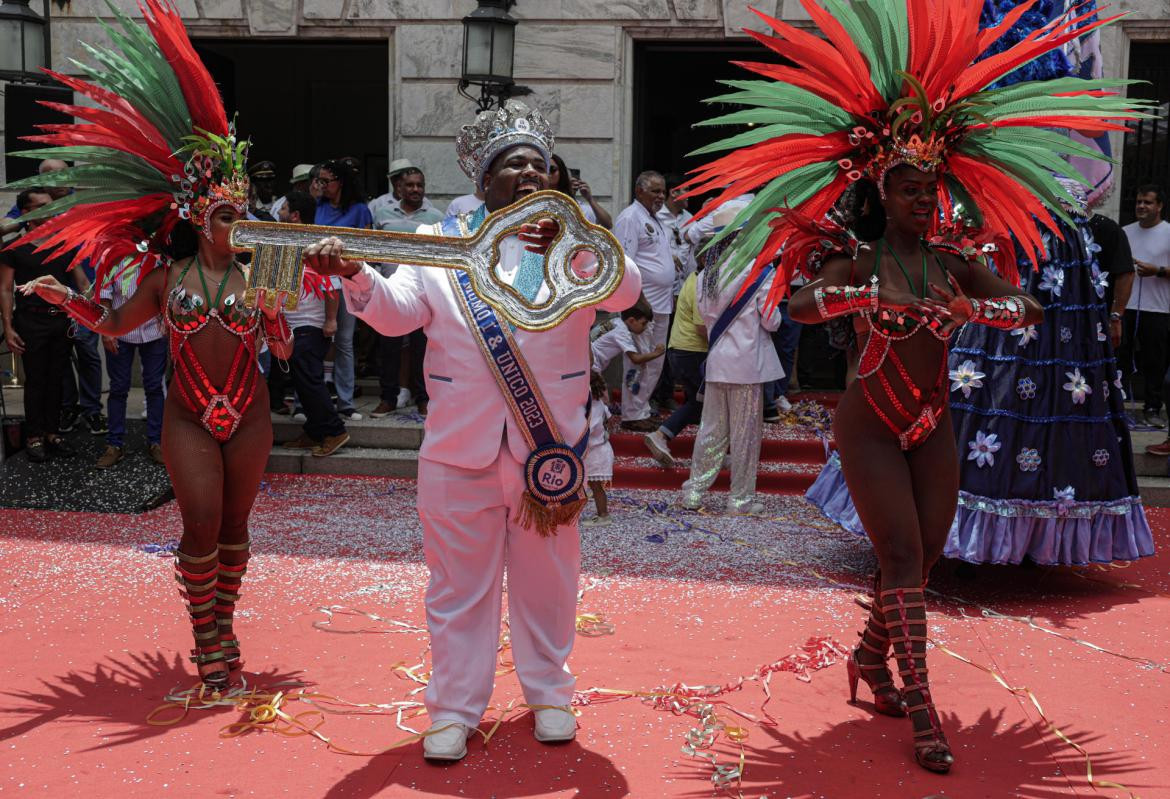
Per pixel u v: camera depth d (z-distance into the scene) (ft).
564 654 12.57
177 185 13.85
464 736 12.01
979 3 11.84
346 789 11.24
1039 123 12.62
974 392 18.39
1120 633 16.58
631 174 34.01
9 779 11.41
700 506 24.45
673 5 32.68
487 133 12.60
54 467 26.18
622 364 31.01
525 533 12.17
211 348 13.64
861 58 12.09
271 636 15.96
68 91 28.63
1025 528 18.29
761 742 12.49
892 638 12.13
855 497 12.61
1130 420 30.42
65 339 26.68
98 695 13.74
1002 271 13.76
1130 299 30.96
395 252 11.30
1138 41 32.04
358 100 48.21
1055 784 11.57
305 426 28.09
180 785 11.31
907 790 11.37
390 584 18.58
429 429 12.05
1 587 18.17
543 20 33.22
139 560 19.92
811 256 13.05
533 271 12.10
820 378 38.83
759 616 17.10
